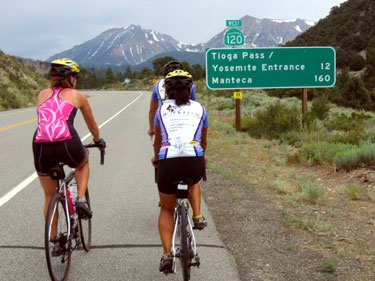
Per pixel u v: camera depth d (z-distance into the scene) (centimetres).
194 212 391
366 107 3466
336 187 725
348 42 12725
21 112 2567
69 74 391
